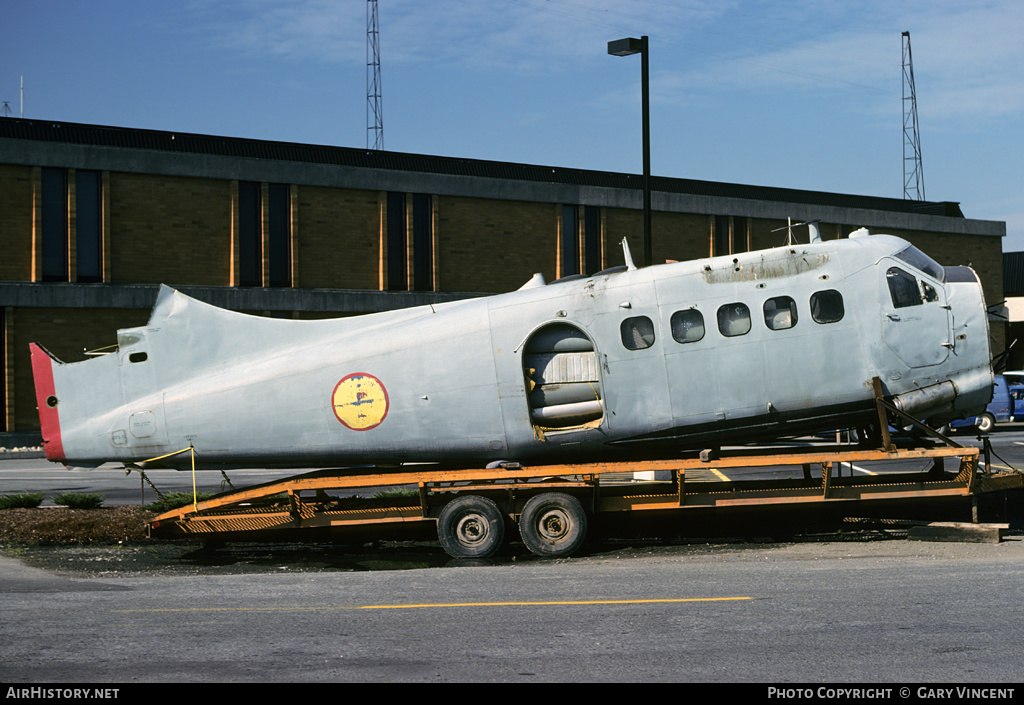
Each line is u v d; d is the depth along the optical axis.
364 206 36.62
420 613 8.50
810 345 13.06
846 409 13.24
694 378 13.05
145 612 8.61
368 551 13.32
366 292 36.38
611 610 8.52
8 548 13.57
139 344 13.63
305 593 9.55
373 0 52.41
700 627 7.83
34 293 31.70
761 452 14.04
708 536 13.81
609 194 40.62
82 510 15.91
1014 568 10.36
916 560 11.21
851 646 7.20
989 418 32.91
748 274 13.20
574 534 12.50
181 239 33.81
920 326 13.23
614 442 13.27
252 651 7.21
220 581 10.41
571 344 13.26
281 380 13.31
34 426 31.91
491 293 38.59
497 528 12.62
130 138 33.56
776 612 8.32
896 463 22.05
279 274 35.31
